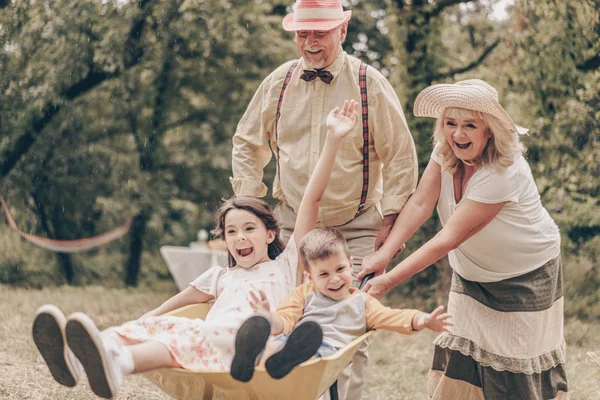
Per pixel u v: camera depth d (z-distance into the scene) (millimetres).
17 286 16812
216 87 17094
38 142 16266
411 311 3449
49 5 13820
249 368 2979
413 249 11703
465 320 4211
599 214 10773
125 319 10031
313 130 4484
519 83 10562
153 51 15656
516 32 10508
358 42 17703
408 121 11414
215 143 18109
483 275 4129
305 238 3678
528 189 4047
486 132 3889
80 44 14234
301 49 4395
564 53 10055
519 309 4070
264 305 3244
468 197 3930
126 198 17656
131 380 6105
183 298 4012
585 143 10539
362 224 4535
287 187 4559
